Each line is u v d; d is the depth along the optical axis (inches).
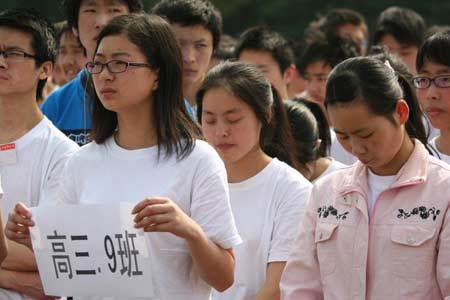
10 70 323.6
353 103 260.1
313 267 276.1
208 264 261.3
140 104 272.1
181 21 426.9
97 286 265.7
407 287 261.3
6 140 323.9
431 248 261.0
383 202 267.6
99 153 277.1
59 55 476.4
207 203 266.2
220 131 315.9
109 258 263.6
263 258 317.1
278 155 347.6
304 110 367.2
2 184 319.0
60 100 378.9
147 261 260.4
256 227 318.3
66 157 320.2
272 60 492.4
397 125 264.1
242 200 321.7
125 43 269.0
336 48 502.3
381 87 261.0
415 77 348.2
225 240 265.9
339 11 596.4
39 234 268.8
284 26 1229.7
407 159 269.4
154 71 271.6
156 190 267.3
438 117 345.1
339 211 271.6
